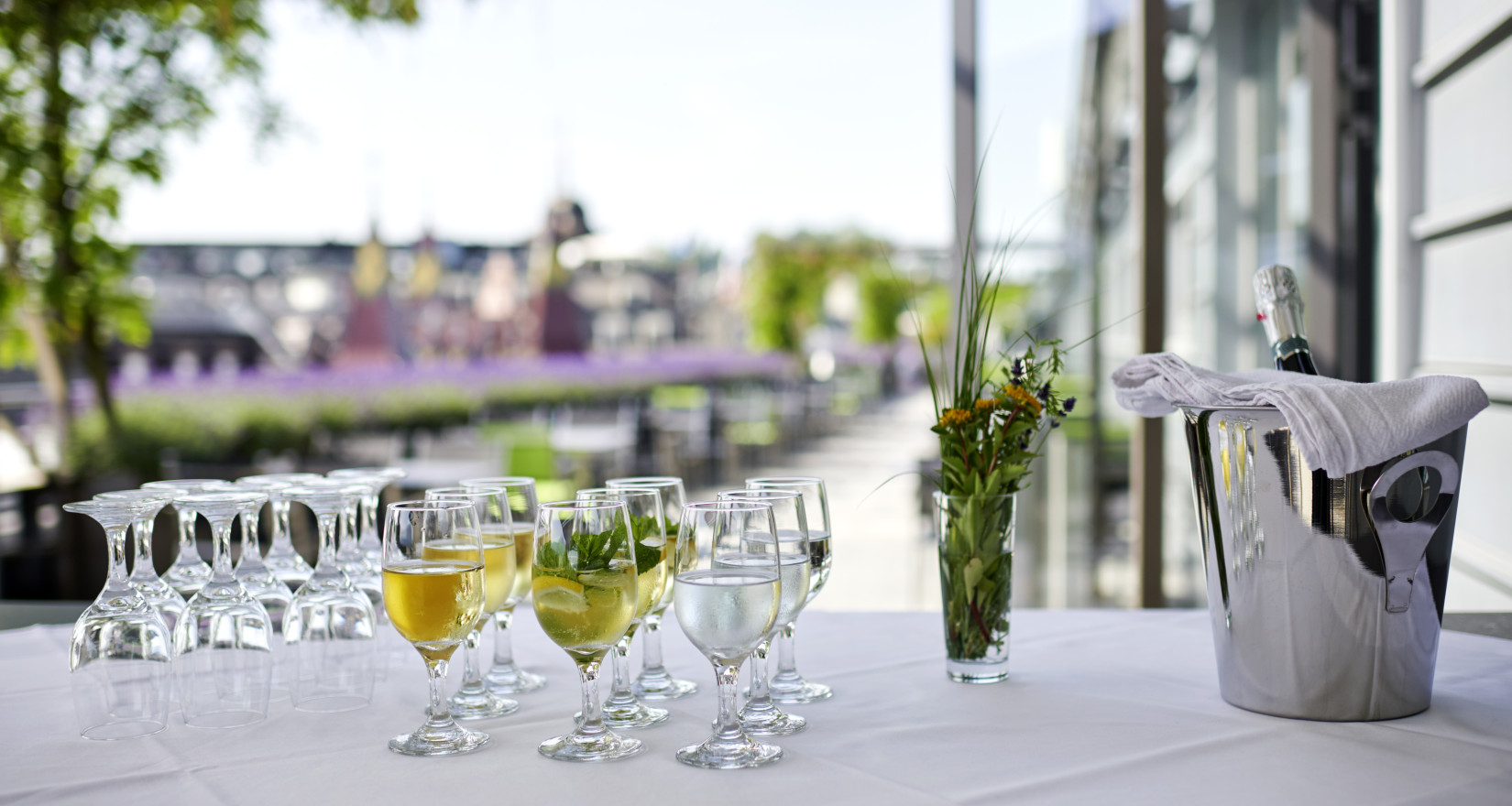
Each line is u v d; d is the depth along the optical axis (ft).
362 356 34.99
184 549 3.72
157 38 15.70
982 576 3.57
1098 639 4.20
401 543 2.87
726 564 2.74
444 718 3.06
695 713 3.32
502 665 3.79
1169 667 3.75
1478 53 5.80
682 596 2.74
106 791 2.68
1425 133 6.64
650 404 34.88
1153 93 8.27
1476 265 5.90
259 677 3.28
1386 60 6.87
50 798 2.64
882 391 65.21
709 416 30.35
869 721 3.17
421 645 2.96
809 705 3.36
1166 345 8.34
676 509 3.60
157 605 3.30
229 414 18.29
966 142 8.52
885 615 4.84
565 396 34.37
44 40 14.88
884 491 28.73
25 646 4.34
